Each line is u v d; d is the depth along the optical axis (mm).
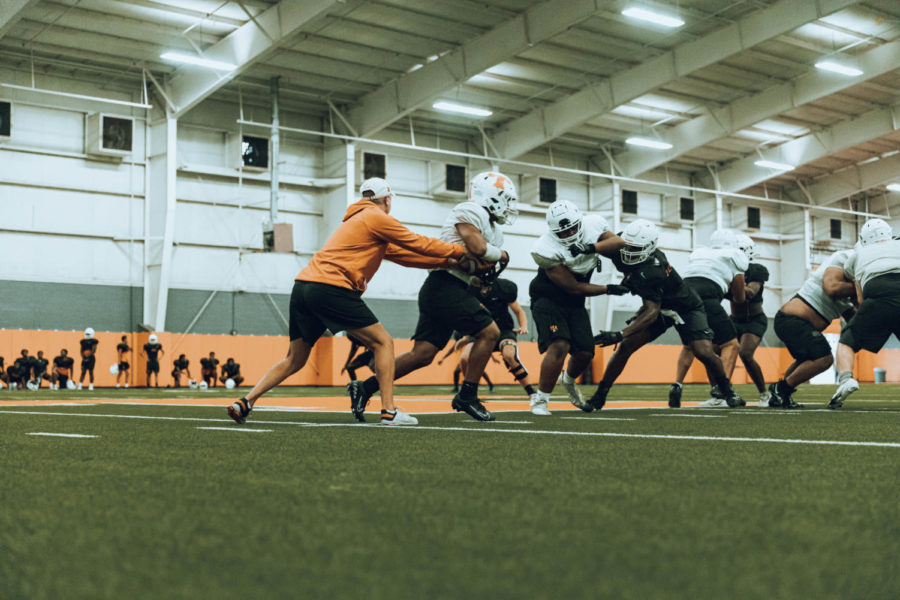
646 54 20984
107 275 20734
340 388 20984
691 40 20344
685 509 1890
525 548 1502
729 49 19578
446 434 4129
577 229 5992
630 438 3811
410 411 6832
